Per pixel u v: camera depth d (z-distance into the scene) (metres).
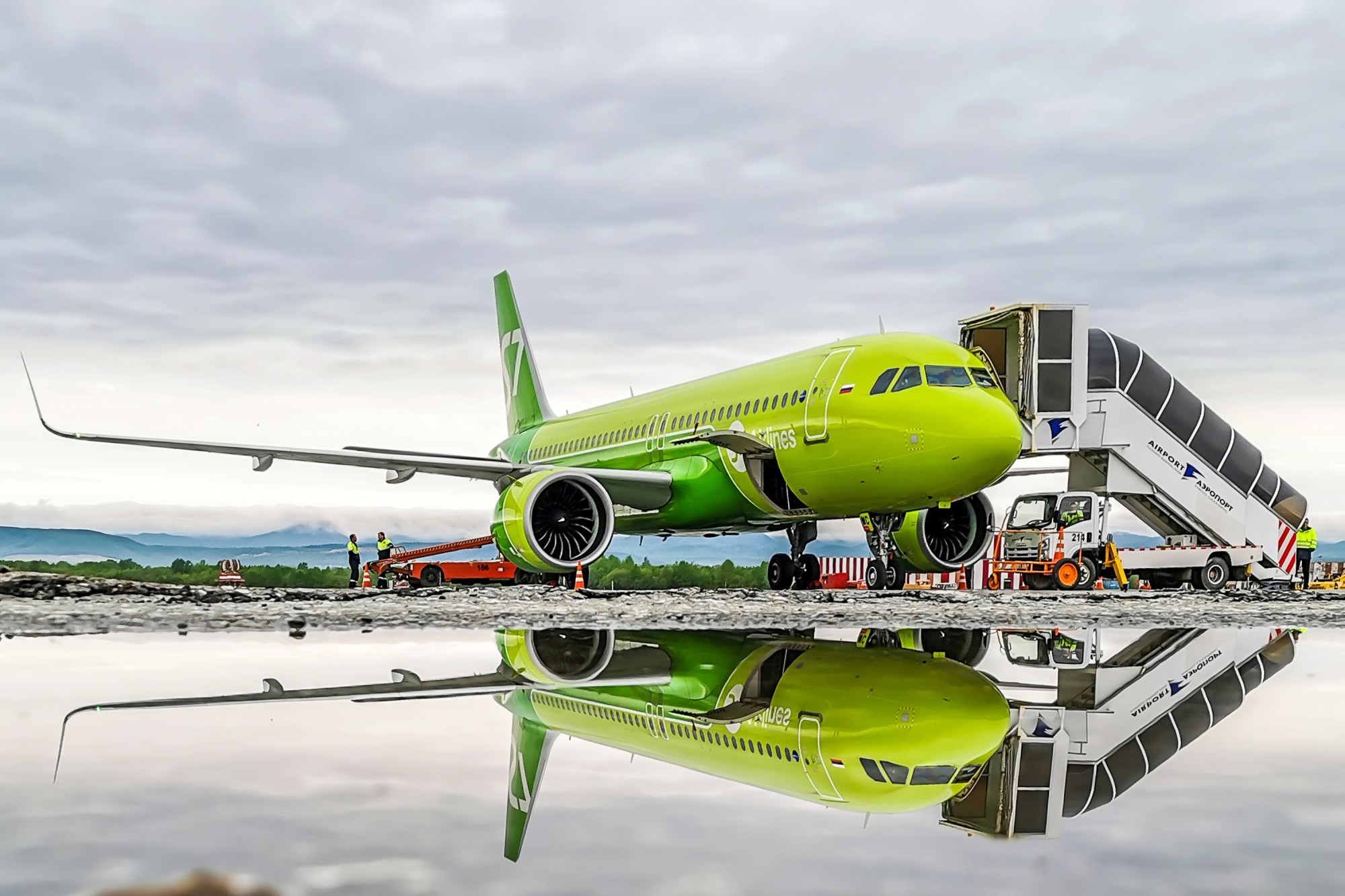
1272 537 26.03
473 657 7.40
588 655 7.75
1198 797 3.15
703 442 21.16
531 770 3.45
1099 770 3.59
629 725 4.50
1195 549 25.19
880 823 2.78
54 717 4.41
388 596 15.59
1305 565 28.19
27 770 3.30
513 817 2.76
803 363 19.38
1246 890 2.18
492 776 3.29
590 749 3.88
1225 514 25.56
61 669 6.38
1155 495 25.08
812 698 5.50
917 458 16.52
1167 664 7.60
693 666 7.05
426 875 2.18
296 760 3.51
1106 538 24.73
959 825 2.77
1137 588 25.58
